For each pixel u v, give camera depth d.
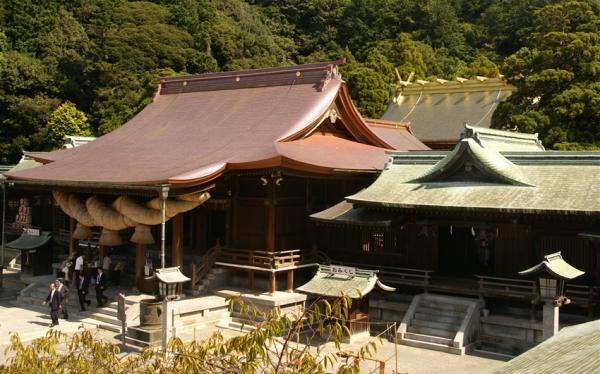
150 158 32.53
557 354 10.96
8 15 90.81
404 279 28.70
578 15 47.09
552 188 25.94
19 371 10.40
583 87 42.12
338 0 124.25
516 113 45.38
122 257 35.69
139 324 26.23
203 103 38.91
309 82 35.78
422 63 91.81
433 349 25.05
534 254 26.75
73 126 72.88
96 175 30.47
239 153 30.36
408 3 116.50
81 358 10.70
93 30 93.62
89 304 30.00
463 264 30.80
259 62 98.69
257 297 28.52
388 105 73.00
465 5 132.75
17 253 46.19
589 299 24.58
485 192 26.98
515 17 116.56
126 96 76.75
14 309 31.69
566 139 41.81
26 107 74.12
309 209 33.19
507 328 25.42
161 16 93.94
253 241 31.91
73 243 34.19
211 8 104.31
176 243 30.20
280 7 126.56
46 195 46.22
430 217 29.25
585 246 25.55
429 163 30.77
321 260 32.19
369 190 30.05
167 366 10.82
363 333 26.17
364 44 115.44
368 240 31.97
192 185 27.64
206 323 27.62
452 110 66.88
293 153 30.22
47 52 85.62
